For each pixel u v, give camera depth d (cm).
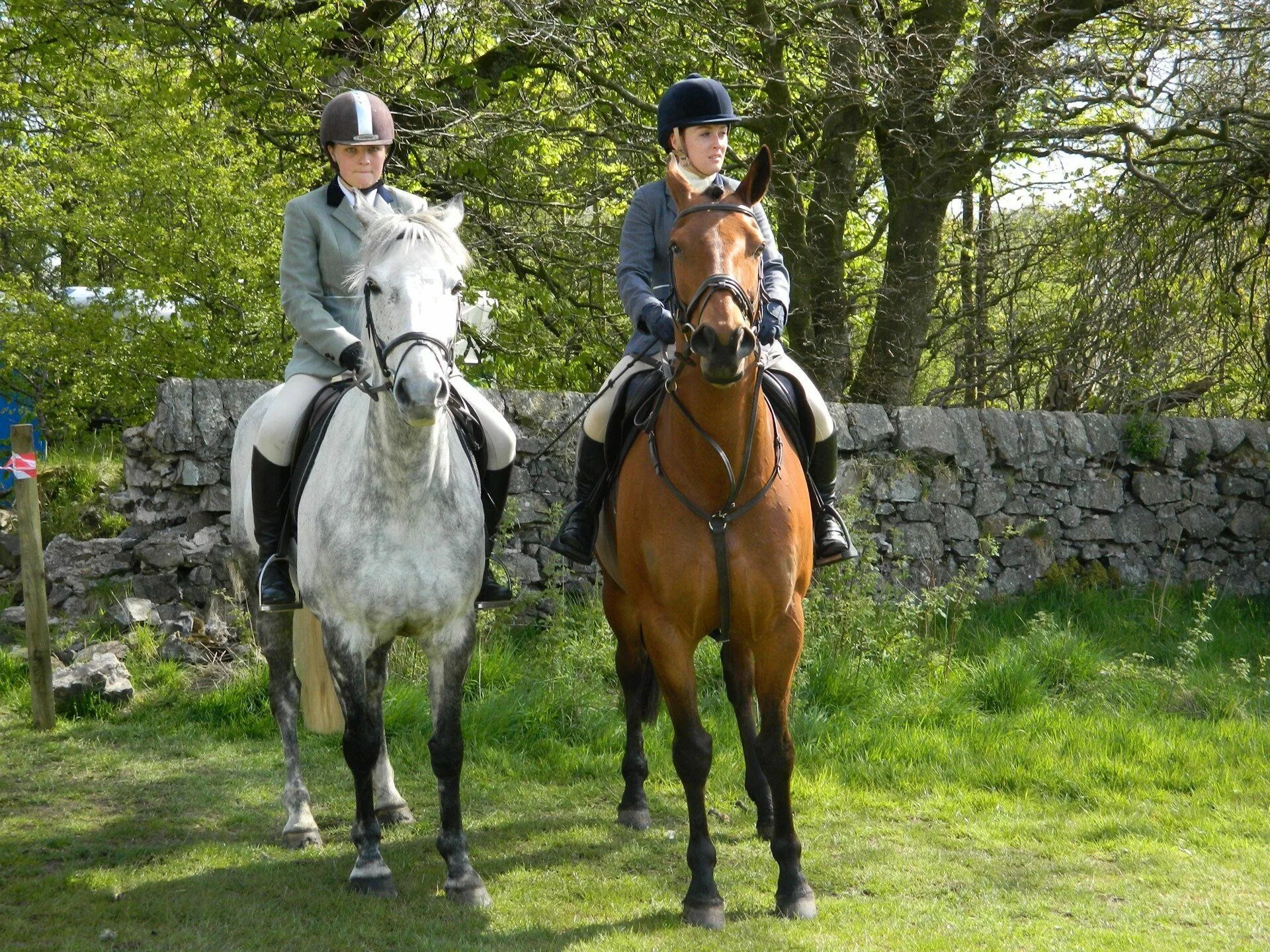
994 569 830
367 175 417
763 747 365
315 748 545
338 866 407
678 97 406
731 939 346
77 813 454
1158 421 893
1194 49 959
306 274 411
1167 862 421
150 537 685
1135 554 888
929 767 528
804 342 1104
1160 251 1020
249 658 637
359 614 367
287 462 416
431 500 368
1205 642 745
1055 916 372
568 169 1082
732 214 333
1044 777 514
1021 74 932
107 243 962
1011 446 841
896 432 815
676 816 471
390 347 329
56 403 1008
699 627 360
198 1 975
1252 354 1043
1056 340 1081
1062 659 671
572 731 573
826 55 1014
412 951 340
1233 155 975
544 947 341
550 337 1070
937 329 1245
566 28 948
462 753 384
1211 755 542
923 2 1061
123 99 1009
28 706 582
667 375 378
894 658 659
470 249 1031
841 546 415
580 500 445
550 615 718
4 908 362
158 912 362
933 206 1127
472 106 1016
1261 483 930
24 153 1198
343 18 1017
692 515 356
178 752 531
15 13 990
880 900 385
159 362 935
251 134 1014
